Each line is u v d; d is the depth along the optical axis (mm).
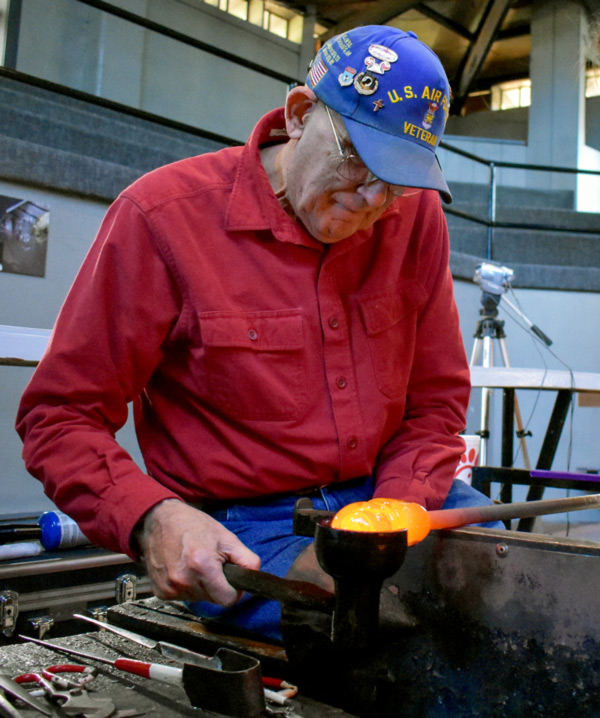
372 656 641
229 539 646
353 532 472
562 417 2416
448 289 995
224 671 544
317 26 9039
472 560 591
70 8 5750
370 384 875
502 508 696
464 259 4258
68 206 2748
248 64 3154
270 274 832
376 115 704
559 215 5691
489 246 4797
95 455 740
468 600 591
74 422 774
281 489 838
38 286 2676
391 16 8258
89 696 581
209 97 7094
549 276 4621
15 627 1227
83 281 827
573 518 3725
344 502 859
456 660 595
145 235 812
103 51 5949
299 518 664
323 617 619
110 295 806
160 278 818
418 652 618
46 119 3602
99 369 796
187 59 6863
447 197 725
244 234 834
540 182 8047
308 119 769
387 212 898
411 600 625
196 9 6977
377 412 875
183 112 6832
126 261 807
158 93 6621
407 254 946
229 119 7293
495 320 3029
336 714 584
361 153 697
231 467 823
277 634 721
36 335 1237
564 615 538
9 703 553
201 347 821
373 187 725
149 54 6555
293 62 8094
